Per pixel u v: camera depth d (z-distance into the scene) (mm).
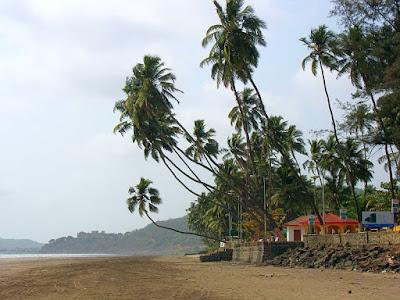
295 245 49656
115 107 69188
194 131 80125
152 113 63438
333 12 41938
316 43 58719
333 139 75188
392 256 32281
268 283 26406
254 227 81688
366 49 43188
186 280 29766
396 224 41062
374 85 41656
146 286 25828
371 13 40625
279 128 77562
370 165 73812
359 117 43219
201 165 69000
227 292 22250
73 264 59656
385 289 22094
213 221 114500
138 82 65375
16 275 38062
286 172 80875
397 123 42781
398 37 38625
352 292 21188
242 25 58250
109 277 33469
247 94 73438
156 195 90812
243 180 85062
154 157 69125
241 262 57125
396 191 64750
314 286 24125
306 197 77250
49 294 22547
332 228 63875
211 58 58844
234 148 86625
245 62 57688
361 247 37719
